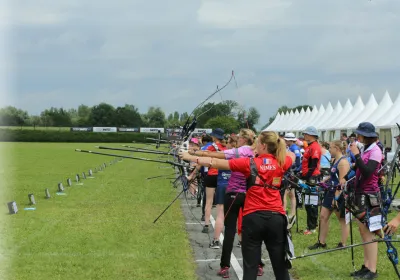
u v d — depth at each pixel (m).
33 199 14.63
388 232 6.08
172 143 20.50
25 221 11.71
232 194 7.44
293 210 11.35
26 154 46.97
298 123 68.31
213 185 10.72
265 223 5.55
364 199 7.11
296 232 10.98
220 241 9.91
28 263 8.05
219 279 7.41
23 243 9.41
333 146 8.88
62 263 8.04
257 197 5.62
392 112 32.50
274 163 5.66
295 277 7.54
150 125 119.50
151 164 34.66
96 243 9.48
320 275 7.56
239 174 7.46
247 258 5.63
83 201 15.38
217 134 9.49
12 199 15.77
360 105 46.22
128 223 11.59
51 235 10.14
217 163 5.79
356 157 6.95
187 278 7.35
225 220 7.54
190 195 16.81
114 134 89.12
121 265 8.00
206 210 10.81
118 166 32.66
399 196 15.33
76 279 7.21
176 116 112.94
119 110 120.44
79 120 118.19
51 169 29.19
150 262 8.22
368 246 7.33
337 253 8.93
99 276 7.37
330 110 57.81
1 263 8.02
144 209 13.87
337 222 12.23
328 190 9.06
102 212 13.21
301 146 16.34
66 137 89.12
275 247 5.62
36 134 89.00
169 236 10.19
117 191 18.17
